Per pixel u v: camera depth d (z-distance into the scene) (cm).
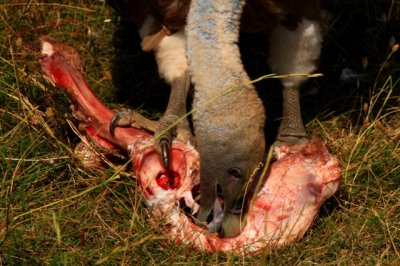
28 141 635
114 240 567
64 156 622
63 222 573
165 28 638
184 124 625
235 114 528
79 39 749
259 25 629
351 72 740
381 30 766
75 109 624
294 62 653
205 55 537
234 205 552
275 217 561
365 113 682
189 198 565
